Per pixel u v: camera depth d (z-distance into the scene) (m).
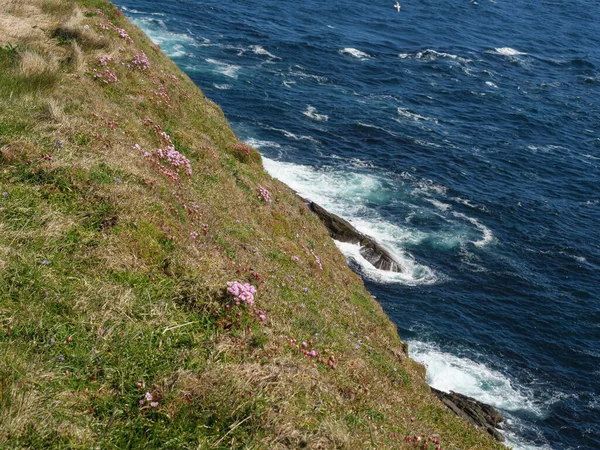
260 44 74.31
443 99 68.25
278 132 52.66
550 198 50.56
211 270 11.13
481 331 35.25
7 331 7.88
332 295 17.89
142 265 10.30
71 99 16.64
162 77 26.52
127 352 8.31
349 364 11.73
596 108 71.06
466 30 96.56
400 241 41.38
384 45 83.44
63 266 9.47
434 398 16.86
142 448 7.03
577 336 36.19
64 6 26.73
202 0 86.62
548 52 90.75
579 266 42.50
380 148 53.72
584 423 29.97
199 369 8.39
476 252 42.09
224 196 19.36
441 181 50.09
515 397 31.06
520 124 64.31
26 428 6.58
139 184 13.02
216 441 7.38
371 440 8.79
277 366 9.08
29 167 11.28
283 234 21.56
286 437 7.69
